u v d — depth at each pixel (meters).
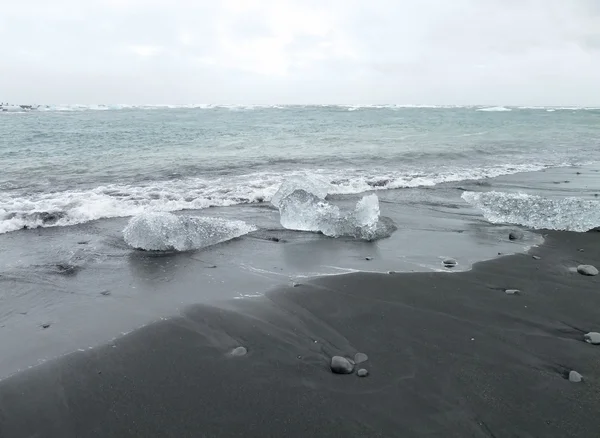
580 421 2.29
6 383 2.64
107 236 5.61
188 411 2.41
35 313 3.56
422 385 2.60
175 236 5.16
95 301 3.79
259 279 4.26
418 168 10.96
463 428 2.25
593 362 2.81
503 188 8.69
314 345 3.09
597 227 5.87
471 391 2.54
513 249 5.10
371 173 10.16
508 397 2.48
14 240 5.41
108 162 11.09
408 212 6.91
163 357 2.93
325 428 2.26
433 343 3.07
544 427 2.24
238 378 2.70
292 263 4.72
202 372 2.77
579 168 11.17
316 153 13.33
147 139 16.30
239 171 10.19
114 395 2.54
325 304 3.69
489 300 3.74
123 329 3.29
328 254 5.01
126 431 2.26
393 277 4.21
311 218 5.97
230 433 2.24
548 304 3.66
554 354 2.92
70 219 6.20
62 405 2.46
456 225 6.18
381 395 2.52
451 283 4.09
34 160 11.16
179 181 8.90
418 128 23.33
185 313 3.54
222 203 7.37
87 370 2.78
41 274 4.38
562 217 6.09
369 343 3.09
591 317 3.43
